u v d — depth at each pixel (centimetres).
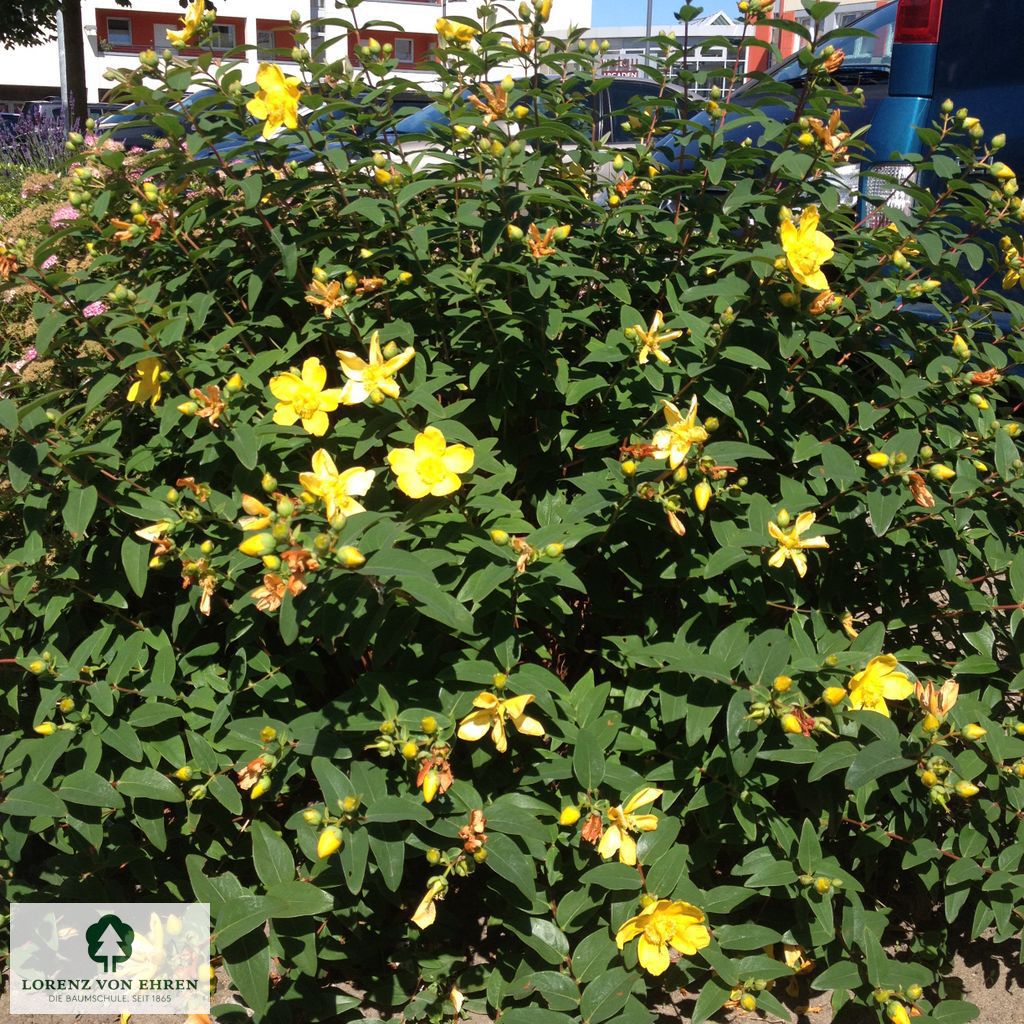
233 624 220
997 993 248
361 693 204
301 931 206
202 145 248
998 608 230
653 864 201
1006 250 265
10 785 214
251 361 255
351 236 263
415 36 3002
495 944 249
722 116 268
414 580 180
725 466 212
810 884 212
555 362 244
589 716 218
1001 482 229
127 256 284
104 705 212
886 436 252
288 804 261
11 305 331
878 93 504
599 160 266
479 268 243
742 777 211
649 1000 237
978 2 432
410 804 186
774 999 209
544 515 232
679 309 244
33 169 842
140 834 248
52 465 226
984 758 215
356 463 239
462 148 273
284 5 2972
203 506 222
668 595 246
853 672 202
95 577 243
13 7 1361
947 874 226
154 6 3169
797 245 220
